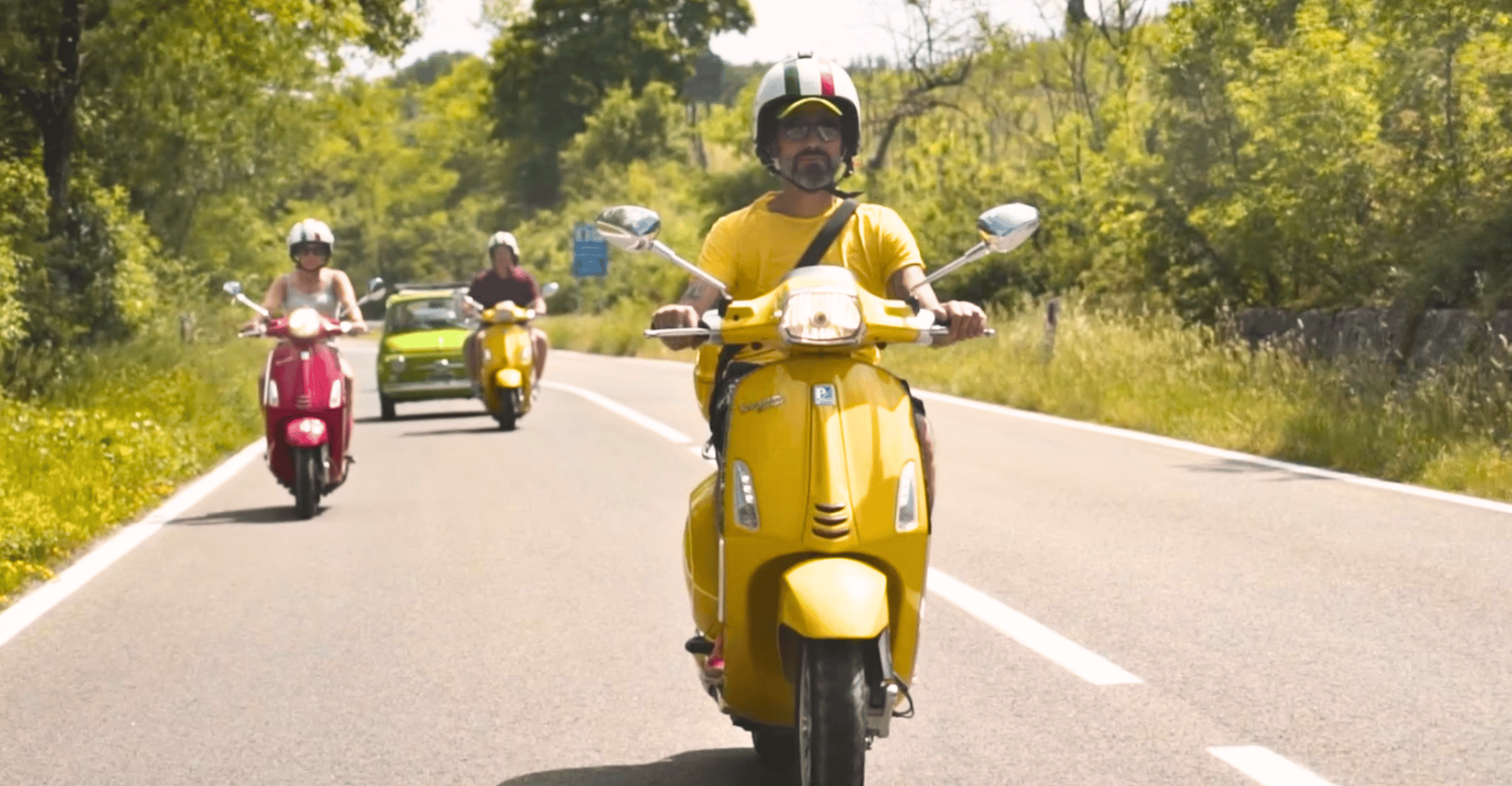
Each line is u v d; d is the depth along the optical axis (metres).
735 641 5.23
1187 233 26.92
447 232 113.12
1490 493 13.04
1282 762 5.95
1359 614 8.52
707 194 68.25
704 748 6.33
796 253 5.74
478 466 16.75
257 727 6.66
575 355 51.47
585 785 5.86
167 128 31.84
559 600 9.31
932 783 5.79
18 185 23.47
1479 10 19.92
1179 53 26.78
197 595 9.57
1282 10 26.08
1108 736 6.33
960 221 37.53
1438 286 19.36
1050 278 35.97
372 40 31.19
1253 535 11.17
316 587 9.81
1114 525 11.70
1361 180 22.75
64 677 7.55
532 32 115.50
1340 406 16.92
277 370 12.91
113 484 13.89
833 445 5.06
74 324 24.92
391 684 7.36
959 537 11.23
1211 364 21.25
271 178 41.72
